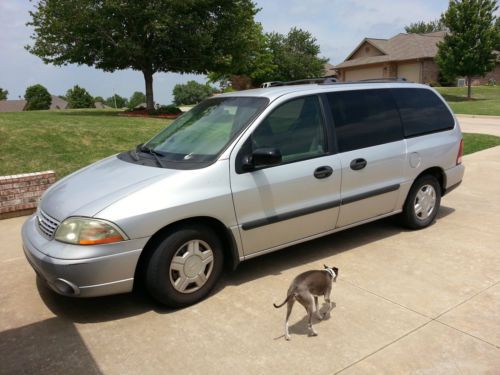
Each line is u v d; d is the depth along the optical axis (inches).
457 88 1595.7
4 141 382.6
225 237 162.9
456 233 218.4
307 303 130.8
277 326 141.2
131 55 759.1
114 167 171.8
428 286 164.6
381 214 205.2
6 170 330.6
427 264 183.5
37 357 129.0
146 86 848.3
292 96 177.0
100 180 159.6
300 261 190.4
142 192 143.8
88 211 139.3
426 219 224.5
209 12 789.2
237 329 140.0
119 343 134.6
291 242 177.3
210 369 121.3
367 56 1866.4
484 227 226.4
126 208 139.3
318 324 141.3
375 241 210.4
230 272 181.0
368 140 194.1
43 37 758.5
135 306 156.5
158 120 634.2
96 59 801.6
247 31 841.5
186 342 134.0
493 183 319.9
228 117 176.9
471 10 1262.3
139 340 135.8
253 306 153.6
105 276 137.3
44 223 150.5
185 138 178.2
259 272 180.5
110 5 686.5
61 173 339.6
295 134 174.6
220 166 155.6
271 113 169.9
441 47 1331.2
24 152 370.0
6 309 156.7
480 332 134.5
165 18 709.3
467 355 123.9
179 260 148.9
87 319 148.8
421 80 1649.9
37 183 273.0
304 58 1843.0
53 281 138.3
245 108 175.5
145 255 146.0
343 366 120.9
